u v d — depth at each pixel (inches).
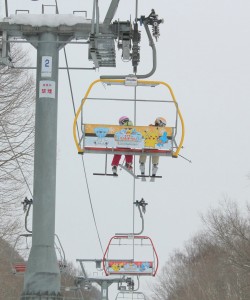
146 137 1039.6
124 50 983.6
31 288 908.6
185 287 6131.9
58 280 919.7
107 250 2181.3
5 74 2583.7
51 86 958.4
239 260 4261.8
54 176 942.4
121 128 1043.3
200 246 6983.3
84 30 981.2
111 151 1039.6
